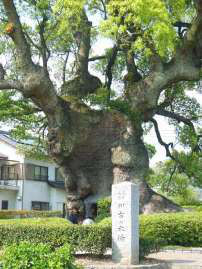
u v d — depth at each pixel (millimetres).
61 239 11688
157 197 20828
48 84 19234
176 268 11789
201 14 19859
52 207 43188
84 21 20562
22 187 40344
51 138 20766
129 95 22031
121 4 17688
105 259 11891
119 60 26281
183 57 21391
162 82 21203
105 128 21484
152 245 12883
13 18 18547
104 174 21406
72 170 21453
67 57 25344
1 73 20000
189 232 16203
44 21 21172
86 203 21422
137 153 21156
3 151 41469
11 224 12164
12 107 22625
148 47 19078
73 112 21219
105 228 11883
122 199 11719
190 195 32188
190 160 26078
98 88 23609
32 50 23250
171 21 19281
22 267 7559
